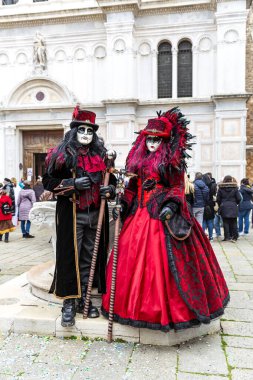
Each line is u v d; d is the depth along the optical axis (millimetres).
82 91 17297
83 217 3422
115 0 15906
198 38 16406
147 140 3443
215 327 3521
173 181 3287
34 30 17562
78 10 16766
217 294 3234
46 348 3232
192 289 3076
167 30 16641
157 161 3307
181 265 3098
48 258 7855
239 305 4340
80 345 3277
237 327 3660
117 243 3279
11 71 17938
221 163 15938
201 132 16438
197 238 3398
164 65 17062
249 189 11094
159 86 17125
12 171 17922
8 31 17781
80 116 3436
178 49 16828
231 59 15727
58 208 3400
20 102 17734
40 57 17312
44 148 18266
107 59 16562
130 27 16203
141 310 3074
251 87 18047
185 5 16172
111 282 3281
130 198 3510
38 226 4496
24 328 3516
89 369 2900
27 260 7645
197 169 16422
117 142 16500
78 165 3371
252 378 2752
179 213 3207
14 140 17906
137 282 3119
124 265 3270
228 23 15664
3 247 9281
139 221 3311
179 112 3406
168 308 3059
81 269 3576
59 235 3354
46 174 3420
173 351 3164
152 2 16406
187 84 16891
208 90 16484
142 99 16938
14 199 12977
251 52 17953
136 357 3066
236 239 9633
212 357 3062
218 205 9773
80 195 3385
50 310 3703
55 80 17062
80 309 3568
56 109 17188
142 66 16953
